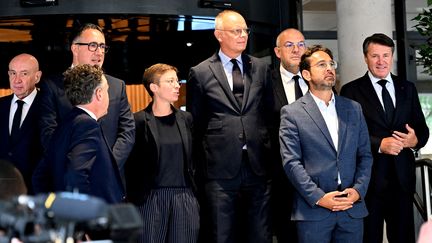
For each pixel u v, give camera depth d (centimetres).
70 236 206
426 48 728
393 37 831
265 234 535
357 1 707
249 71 544
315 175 512
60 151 420
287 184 552
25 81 545
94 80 426
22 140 541
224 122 530
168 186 527
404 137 552
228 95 533
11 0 633
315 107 524
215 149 531
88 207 198
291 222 551
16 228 218
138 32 707
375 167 561
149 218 522
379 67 567
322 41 822
